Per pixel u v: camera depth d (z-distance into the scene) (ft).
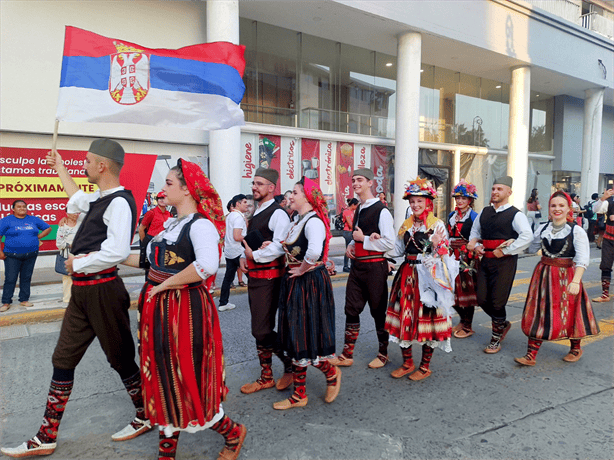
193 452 8.16
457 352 13.74
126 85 9.70
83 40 9.34
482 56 42.34
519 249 12.62
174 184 7.22
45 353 13.29
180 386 6.94
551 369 12.26
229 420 7.75
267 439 8.56
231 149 28.48
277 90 36.04
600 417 9.46
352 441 8.50
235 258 17.53
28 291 18.07
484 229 13.80
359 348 14.10
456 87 48.42
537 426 9.07
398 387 11.07
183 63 10.32
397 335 11.55
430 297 10.98
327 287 9.82
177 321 6.94
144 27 28.17
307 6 31.58
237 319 16.89
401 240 12.10
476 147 49.62
